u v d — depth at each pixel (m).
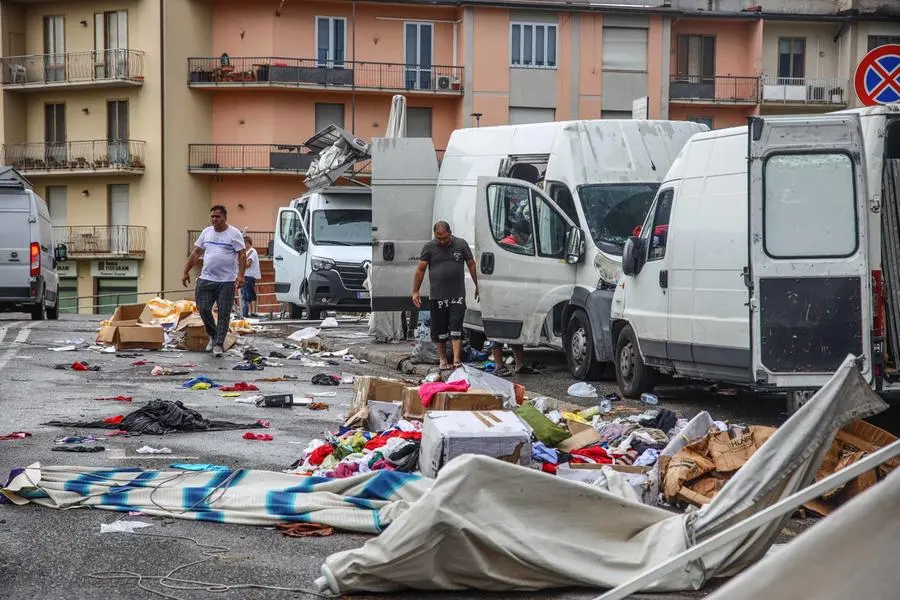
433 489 5.52
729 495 5.83
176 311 22.25
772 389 10.40
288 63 53.03
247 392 13.30
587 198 15.27
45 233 26.33
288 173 53.62
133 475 7.44
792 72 55.72
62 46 54.47
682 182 12.27
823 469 6.96
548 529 5.66
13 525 6.62
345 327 25.02
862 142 10.39
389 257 17.58
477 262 16.12
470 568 5.47
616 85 53.75
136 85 53.03
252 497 6.91
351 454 8.36
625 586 3.56
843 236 10.40
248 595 5.42
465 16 52.78
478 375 10.62
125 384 13.88
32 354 17.50
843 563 2.27
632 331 13.34
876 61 10.75
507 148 16.67
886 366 10.70
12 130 54.97
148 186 53.38
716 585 5.68
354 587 5.43
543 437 8.38
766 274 10.38
